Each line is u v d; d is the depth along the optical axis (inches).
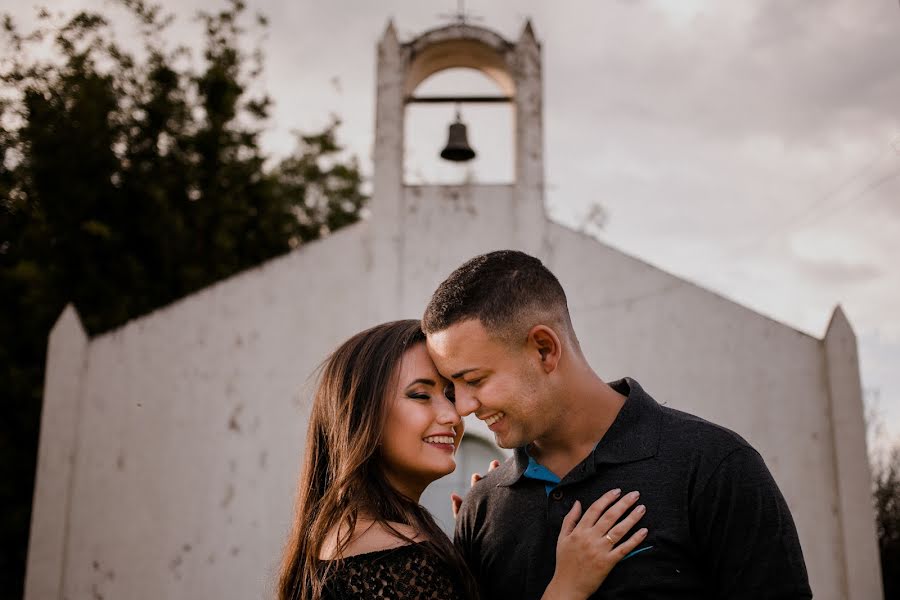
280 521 212.7
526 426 81.9
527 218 228.7
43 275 355.6
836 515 206.7
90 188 385.4
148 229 399.2
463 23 237.1
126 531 212.8
